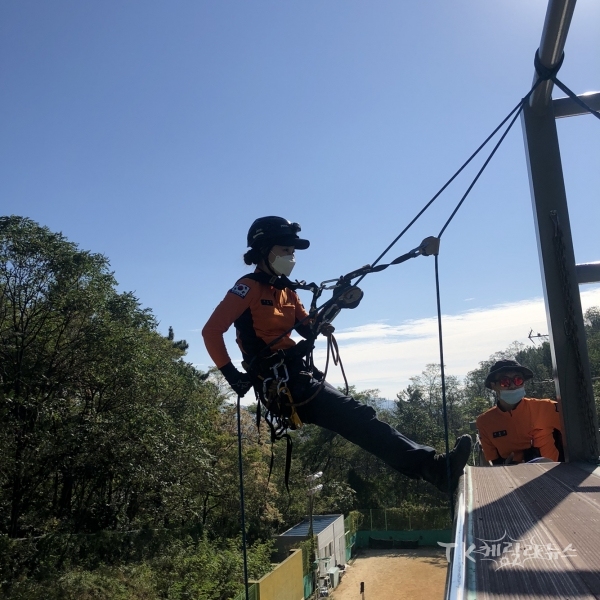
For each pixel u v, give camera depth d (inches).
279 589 826.2
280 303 111.6
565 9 110.1
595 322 2032.5
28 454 708.0
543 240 152.6
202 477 833.5
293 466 1310.3
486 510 80.4
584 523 70.3
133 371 804.6
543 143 153.8
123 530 800.9
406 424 1567.4
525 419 196.1
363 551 1358.3
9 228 769.6
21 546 671.8
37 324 799.7
